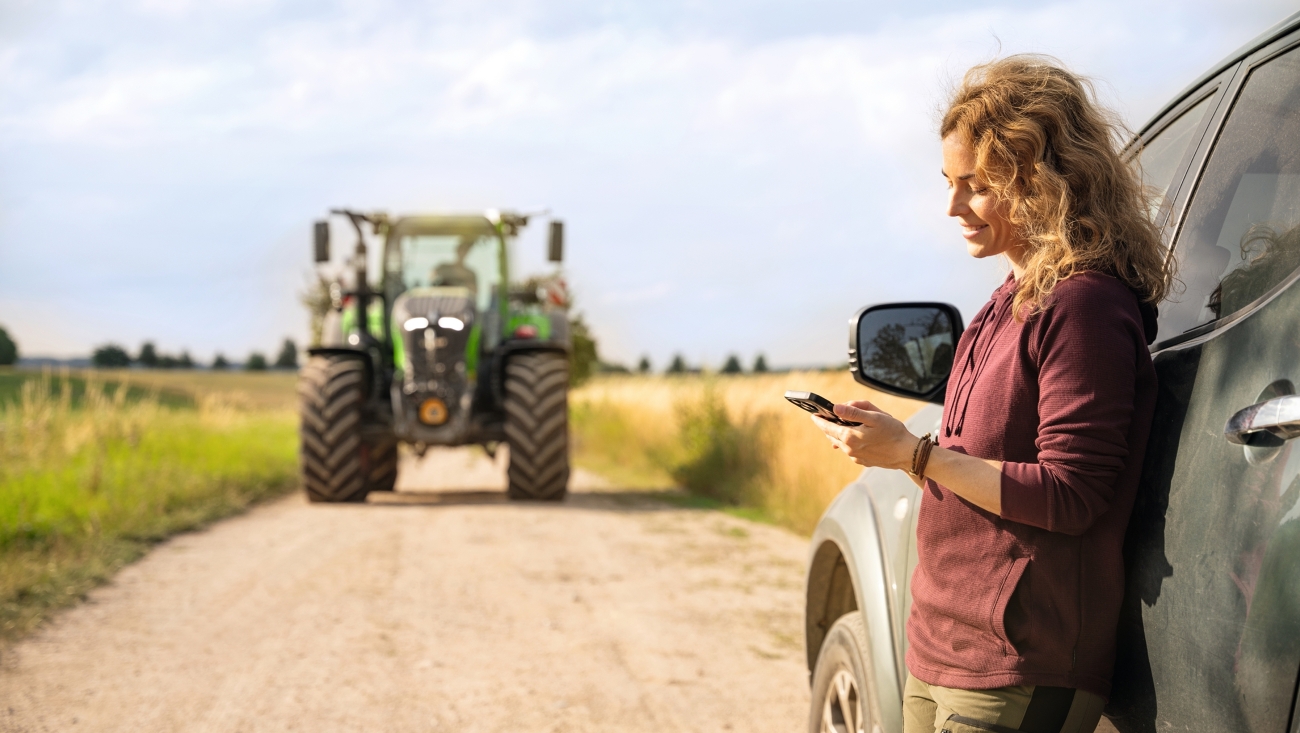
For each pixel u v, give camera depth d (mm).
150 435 10820
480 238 10164
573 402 20625
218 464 10633
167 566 6035
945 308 2104
